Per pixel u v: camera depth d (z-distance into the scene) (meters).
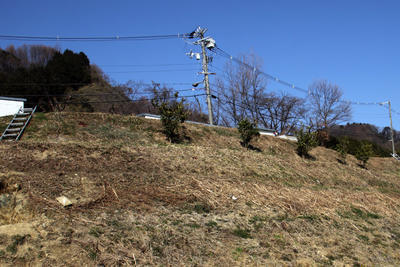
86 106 35.47
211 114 24.25
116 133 17.98
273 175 14.65
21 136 16.25
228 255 6.91
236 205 9.82
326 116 45.12
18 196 7.46
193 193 9.94
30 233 6.11
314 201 11.66
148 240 6.82
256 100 41.19
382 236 9.72
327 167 19.41
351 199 13.12
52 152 11.02
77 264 5.73
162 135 19.30
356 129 67.94
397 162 31.14
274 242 7.91
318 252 7.82
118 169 10.79
